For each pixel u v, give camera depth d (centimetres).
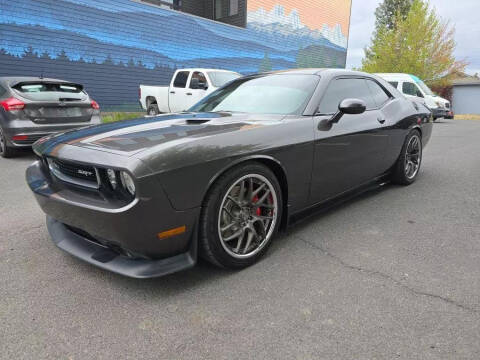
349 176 323
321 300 201
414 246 271
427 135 467
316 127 276
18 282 221
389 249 266
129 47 1188
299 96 296
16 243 277
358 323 182
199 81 967
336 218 330
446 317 186
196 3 1761
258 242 245
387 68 2453
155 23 1247
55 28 1014
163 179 187
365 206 364
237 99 323
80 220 206
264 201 248
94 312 192
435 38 2383
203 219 211
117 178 187
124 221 184
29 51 974
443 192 414
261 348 165
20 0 940
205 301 201
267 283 219
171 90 1034
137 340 171
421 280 222
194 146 202
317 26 2016
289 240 282
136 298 205
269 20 1720
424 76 2402
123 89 1196
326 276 227
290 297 204
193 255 211
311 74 322
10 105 557
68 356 160
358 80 359
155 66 1271
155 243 195
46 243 277
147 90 1135
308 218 327
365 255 256
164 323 183
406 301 200
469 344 166
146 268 202
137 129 239
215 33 1462
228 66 1547
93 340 171
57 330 178
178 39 1326
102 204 193
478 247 269
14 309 194
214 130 229
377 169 370
